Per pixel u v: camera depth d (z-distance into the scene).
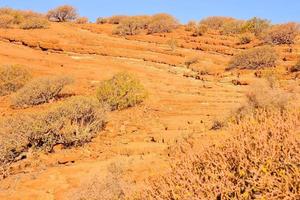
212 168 2.99
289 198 2.49
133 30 39.12
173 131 12.09
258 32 35.56
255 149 2.95
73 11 48.25
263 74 22.08
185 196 2.89
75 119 12.42
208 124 11.98
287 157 2.72
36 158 10.90
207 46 32.34
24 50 30.52
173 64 27.36
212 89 19.08
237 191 2.75
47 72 24.08
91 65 25.94
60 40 33.22
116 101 15.75
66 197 7.29
